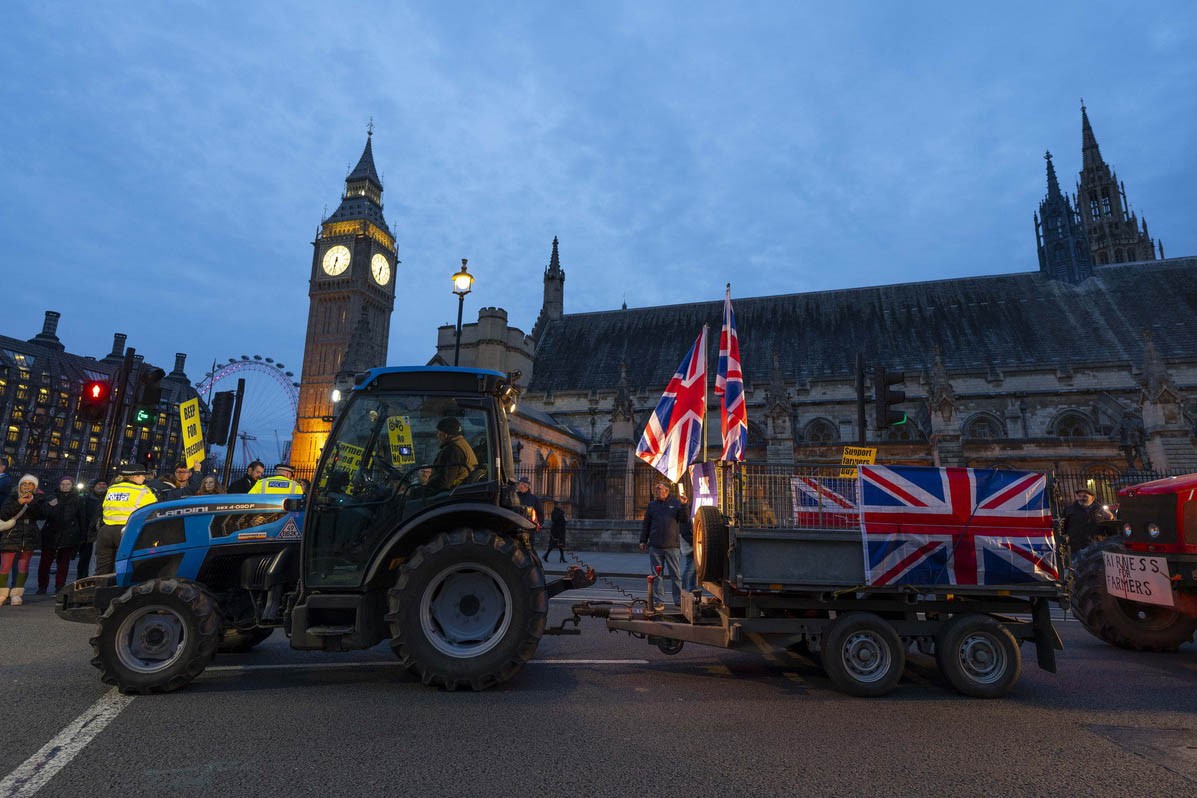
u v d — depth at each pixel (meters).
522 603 5.53
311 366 90.25
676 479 9.83
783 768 3.78
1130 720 4.86
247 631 6.84
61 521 11.16
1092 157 73.19
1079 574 8.70
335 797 3.29
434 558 5.52
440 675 5.34
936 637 5.63
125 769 3.65
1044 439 32.56
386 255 100.44
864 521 5.69
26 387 112.12
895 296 48.09
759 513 5.88
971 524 5.71
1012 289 45.56
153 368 13.44
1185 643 8.44
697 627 5.98
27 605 9.97
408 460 6.03
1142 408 30.64
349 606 5.52
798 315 48.91
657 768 3.75
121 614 5.30
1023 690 5.79
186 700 5.08
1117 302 41.81
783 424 34.47
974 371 39.28
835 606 5.71
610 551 24.56
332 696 5.25
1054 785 3.60
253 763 3.76
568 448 37.59
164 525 6.12
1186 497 7.18
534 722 4.59
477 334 47.69
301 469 25.28
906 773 3.74
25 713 4.69
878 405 12.08
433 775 3.60
